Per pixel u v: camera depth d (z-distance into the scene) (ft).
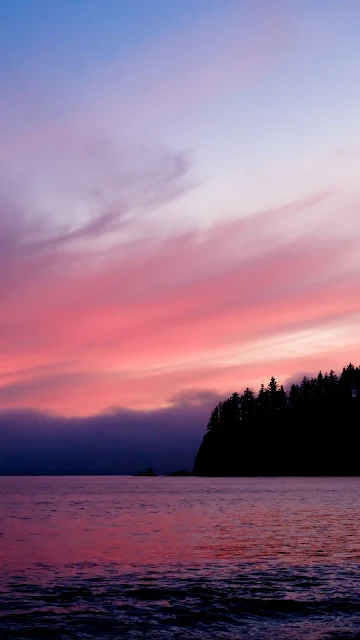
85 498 338.54
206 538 133.80
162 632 57.52
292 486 443.32
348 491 360.69
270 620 61.77
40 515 208.03
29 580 82.99
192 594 73.15
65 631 57.52
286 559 101.91
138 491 442.50
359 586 77.71
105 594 73.26
